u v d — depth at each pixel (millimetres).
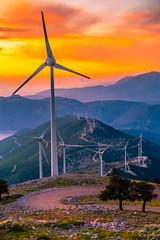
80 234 33875
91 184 104000
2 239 32188
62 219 44250
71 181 106312
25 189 96750
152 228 34938
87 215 49844
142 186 63875
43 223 38688
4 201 82625
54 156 129375
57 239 32531
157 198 89438
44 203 76438
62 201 78688
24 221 40312
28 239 32000
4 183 85062
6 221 37062
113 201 81562
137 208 71250
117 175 67938
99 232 35438
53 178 111500
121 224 39531
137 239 32562
